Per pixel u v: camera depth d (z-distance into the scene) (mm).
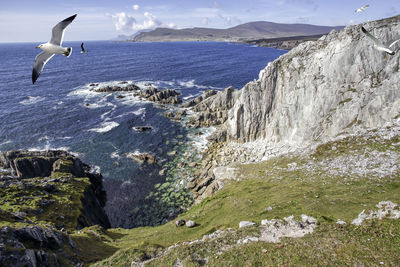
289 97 71688
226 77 174875
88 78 171875
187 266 19547
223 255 19531
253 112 76875
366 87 59469
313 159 50000
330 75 65750
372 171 37688
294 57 73688
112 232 42281
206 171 63656
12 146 77062
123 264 23375
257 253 18688
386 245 16000
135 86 141625
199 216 39406
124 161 71062
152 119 99312
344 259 15742
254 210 34781
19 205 39906
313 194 34625
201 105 103125
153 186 61031
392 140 43969
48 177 54719
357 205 28250
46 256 23266
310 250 17391
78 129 90312
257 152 71812
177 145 79812
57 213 40812
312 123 66062
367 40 62000
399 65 57656
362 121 56562
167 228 38469
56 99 123438
